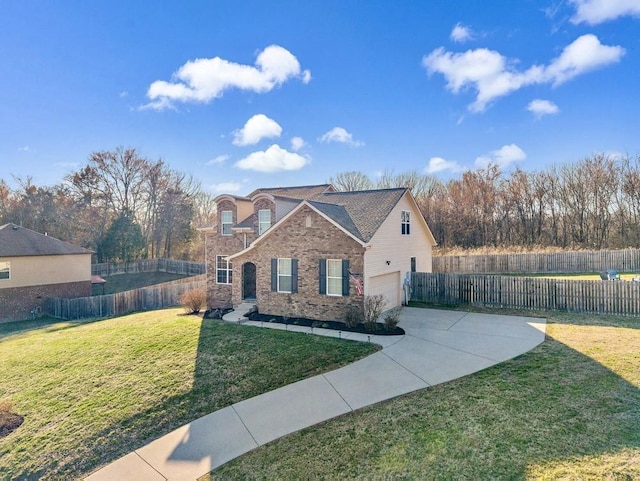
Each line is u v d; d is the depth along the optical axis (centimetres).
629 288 1505
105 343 1382
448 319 1576
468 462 572
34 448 762
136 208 4894
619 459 536
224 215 2152
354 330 1414
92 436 791
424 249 2386
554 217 4319
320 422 769
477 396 803
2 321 2381
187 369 1090
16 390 1038
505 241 4428
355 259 1515
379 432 698
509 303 1778
